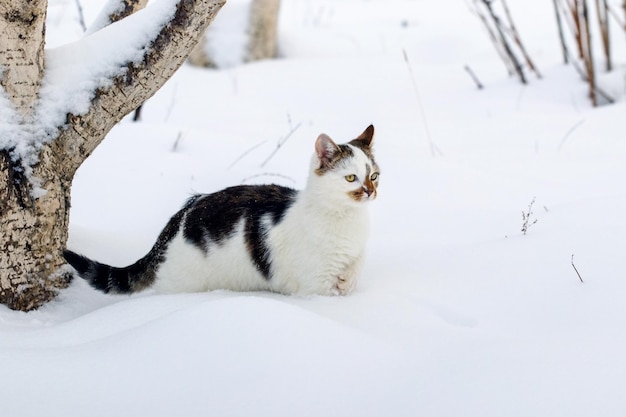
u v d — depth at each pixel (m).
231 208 2.37
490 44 4.75
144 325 2.02
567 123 3.27
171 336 1.96
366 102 3.75
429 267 2.35
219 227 2.35
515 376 1.88
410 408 1.86
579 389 1.85
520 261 2.29
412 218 2.66
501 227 2.53
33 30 2.15
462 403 1.85
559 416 1.82
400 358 1.96
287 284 2.35
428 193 2.80
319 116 3.56
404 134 3.29
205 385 1.90
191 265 2.36
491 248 2.36
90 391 1.90
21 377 1.92
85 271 2.33
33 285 2.25
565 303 2.13
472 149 3.11
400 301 2.20
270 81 4.25
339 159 2.29
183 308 2.08
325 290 2.32
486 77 4.00
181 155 2.96
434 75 4.18
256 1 4.73
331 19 6.00
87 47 2.22
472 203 2.72
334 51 5.04
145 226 2.65
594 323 2.05
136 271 2.38
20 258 2.22
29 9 2.12
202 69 4.64
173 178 2.83
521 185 2.80
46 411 1.88
